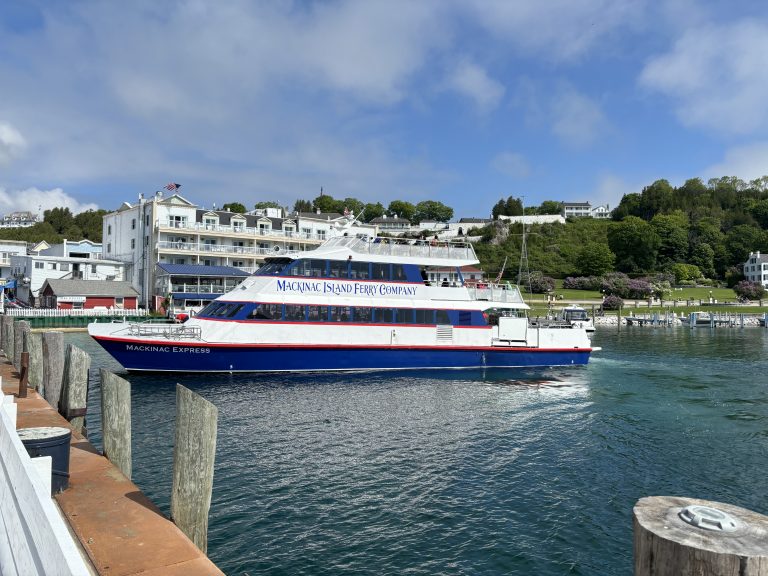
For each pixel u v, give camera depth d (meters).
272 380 25.00
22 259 69.50
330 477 13.28
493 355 30.42
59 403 12.84
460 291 30.58
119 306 64.38
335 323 27.28
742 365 34.94
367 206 188.12
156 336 24.61
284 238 75.75
